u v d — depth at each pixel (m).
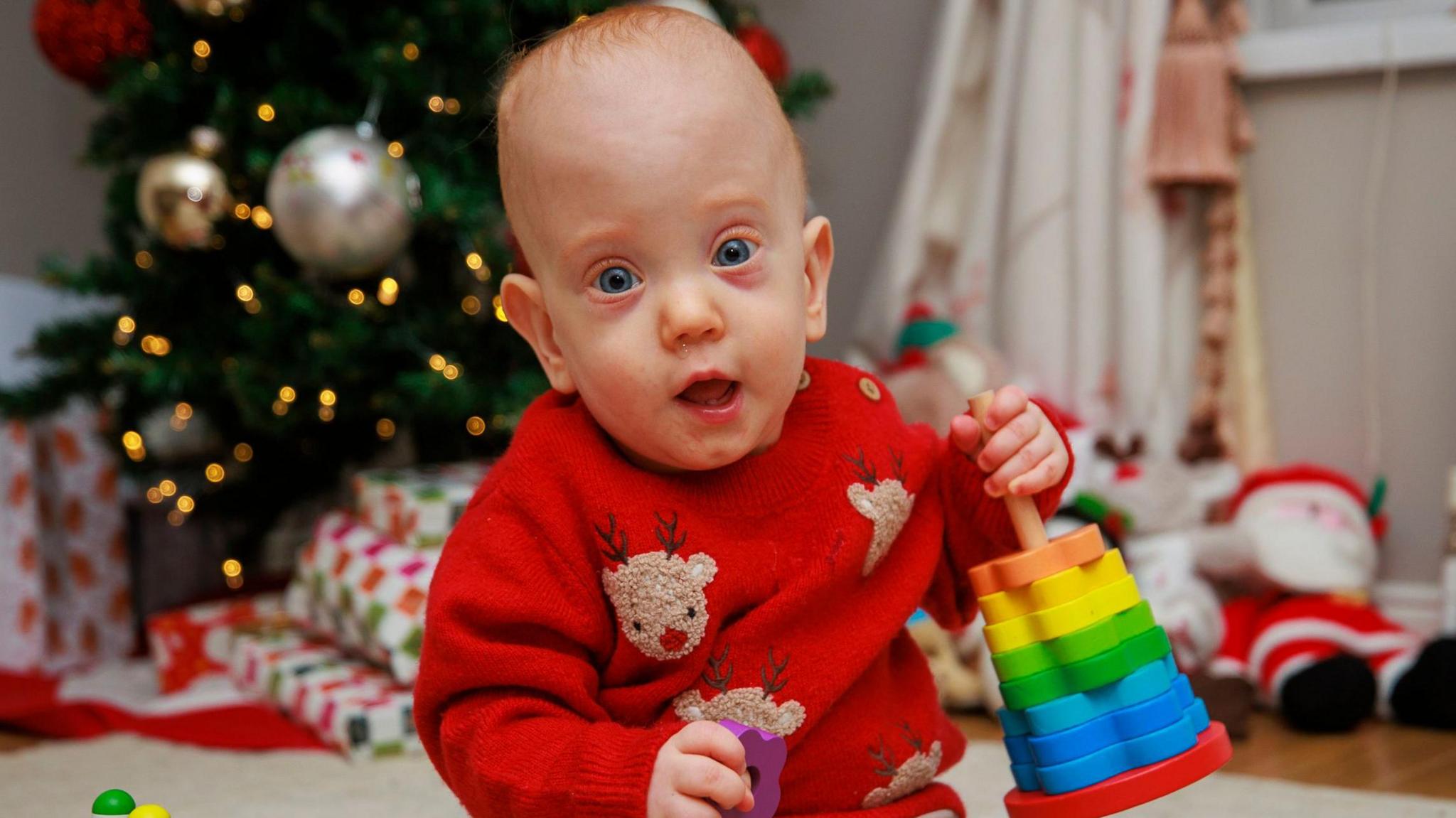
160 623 1.96
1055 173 1.95
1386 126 1.87
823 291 0.87
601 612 0.78
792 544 0.80
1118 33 1.90
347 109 1.93
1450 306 1.85
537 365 2.01
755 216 0.75
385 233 1.76
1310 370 1.95
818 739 0.80
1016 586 0.75
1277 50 1.89
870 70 2.27
